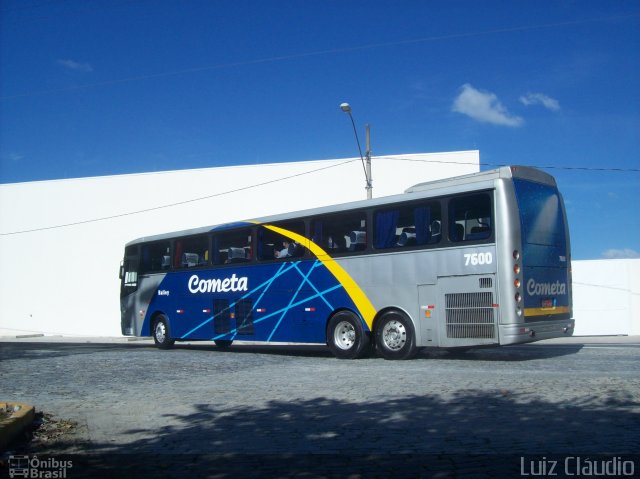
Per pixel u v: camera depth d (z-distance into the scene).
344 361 14.04
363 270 14.40
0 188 38.12
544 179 13.39
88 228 36.25
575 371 10.95
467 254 12.72
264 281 16.55
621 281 28.47
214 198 33.59
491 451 6.02
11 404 7.89
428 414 7.67
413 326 13.48
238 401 8.97
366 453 6.12
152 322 20.28
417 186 14.27
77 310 36.16
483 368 11.81
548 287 12.99
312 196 31.53
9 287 37.44
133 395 9.71
